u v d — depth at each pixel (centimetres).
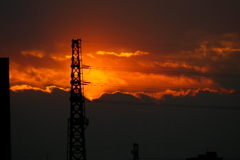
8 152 12700
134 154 13938
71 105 13925
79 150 13788
